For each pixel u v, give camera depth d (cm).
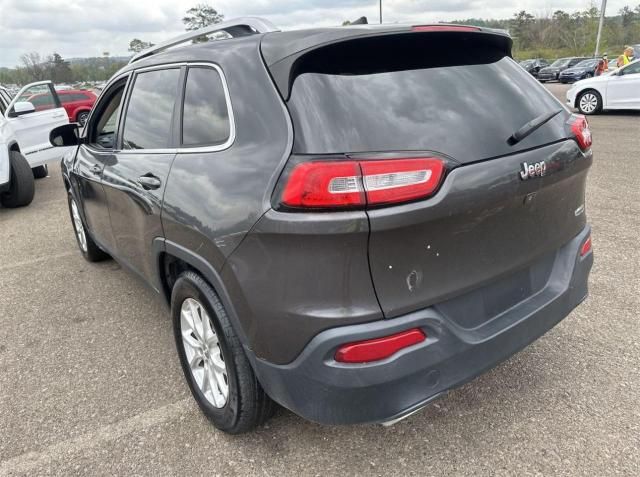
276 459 241
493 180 198
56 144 412
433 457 237
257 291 199
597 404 262
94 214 400
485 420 257
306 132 190
